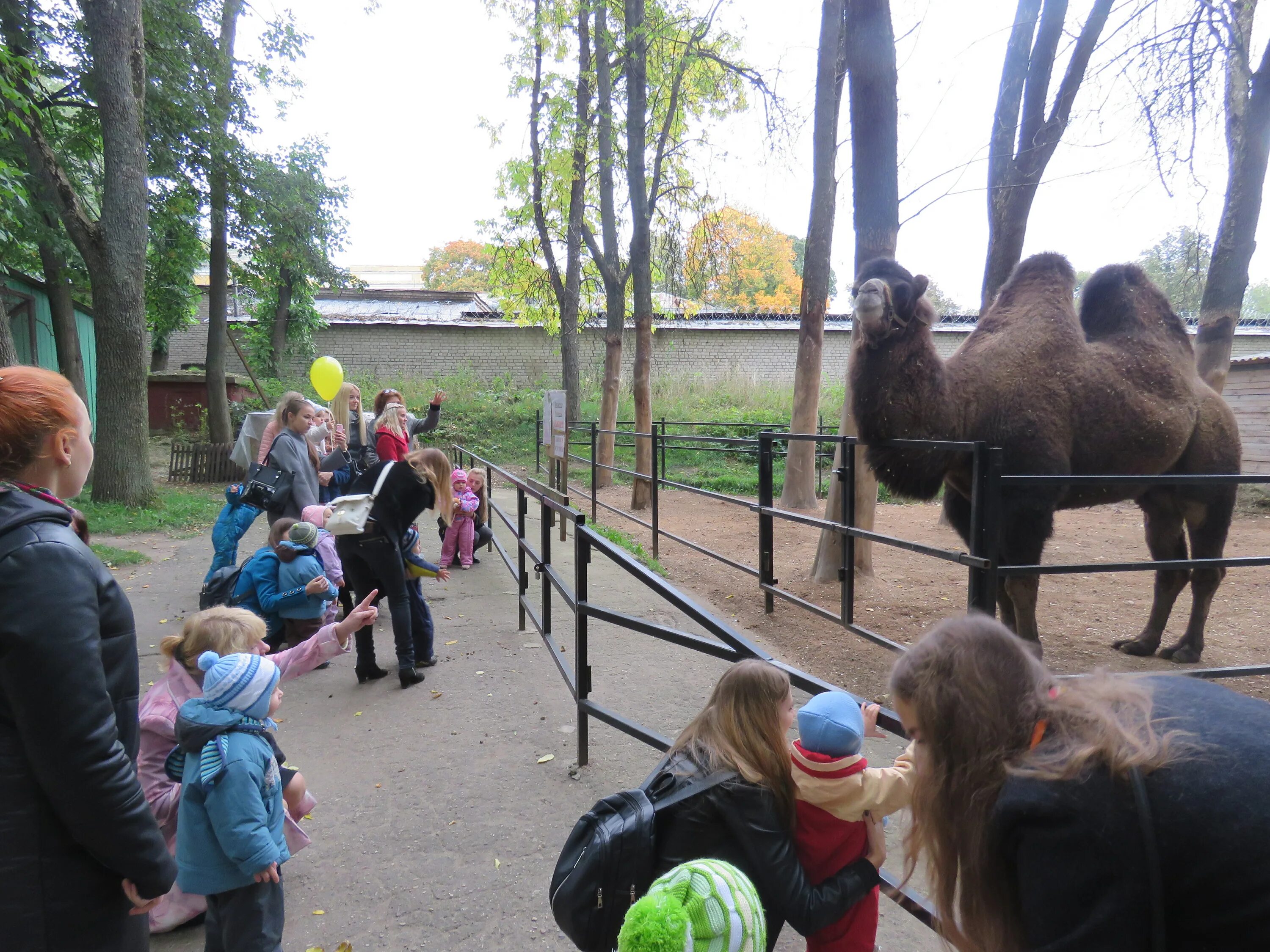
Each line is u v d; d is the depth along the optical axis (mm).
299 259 19469
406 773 3703
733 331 24688
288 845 2811
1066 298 4934
